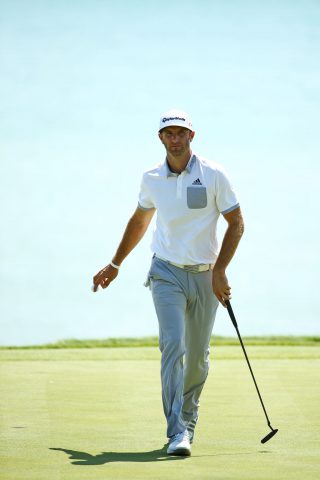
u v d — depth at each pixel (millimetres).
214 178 18344
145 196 19000
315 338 37188
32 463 16047
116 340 36438
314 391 23641
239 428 19344
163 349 18172
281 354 31281
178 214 18406
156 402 22094
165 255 18609
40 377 25734
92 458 16516
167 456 16781
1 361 29281
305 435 18578
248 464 16016
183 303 18547
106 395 22922
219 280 18250
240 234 18578
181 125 18078
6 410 20938
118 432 18859
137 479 14883
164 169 18500
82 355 31062
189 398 18812
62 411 20891
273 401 22281
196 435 18703
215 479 14844
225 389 23984
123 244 19719
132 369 27469
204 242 18562
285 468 15672
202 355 18875
